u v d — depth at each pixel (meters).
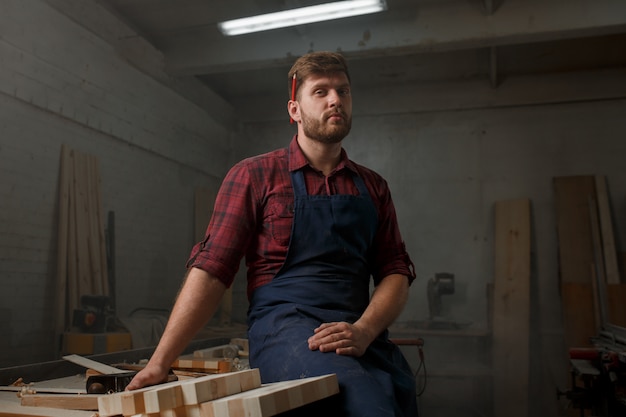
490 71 6.42
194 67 5.96
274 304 1.35
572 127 6.63
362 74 6.77
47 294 4.44
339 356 1.17
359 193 1.49
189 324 1.25
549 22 4.99
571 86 6.61
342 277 1.39
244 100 7.66
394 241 1.57
